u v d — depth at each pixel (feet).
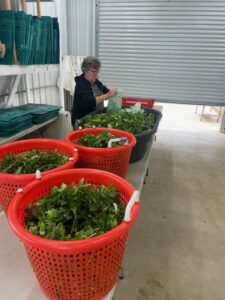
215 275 5.35
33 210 2.23
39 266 1.85
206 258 5.79
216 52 12.50
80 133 4.03
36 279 2.24
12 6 6.07
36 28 5.99
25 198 2.24
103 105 7.76
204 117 18.80
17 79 7.32
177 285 5.10
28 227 2.10
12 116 5.41
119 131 4.09
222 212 7.55
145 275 5.30
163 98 13.91
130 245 6.09
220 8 11.73
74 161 2.89
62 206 2.33
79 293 1.93
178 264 5.60
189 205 7.82
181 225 6.89
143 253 5.86
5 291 2.14
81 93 7.16
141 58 13.33
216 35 12.21
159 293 4.92
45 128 7.15
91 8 12.70
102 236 1.70
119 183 2.53
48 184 2.53
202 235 6.53
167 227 6.79
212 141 13.56
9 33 5.07
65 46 12.92
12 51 5.21
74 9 12.71
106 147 3.50
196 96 13.53
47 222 2.11
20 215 2.11
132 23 12.74
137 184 3.89
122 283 5.09
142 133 4.42
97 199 2.36
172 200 8.04
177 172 9.95
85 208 2.32
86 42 13.41
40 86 9.70
